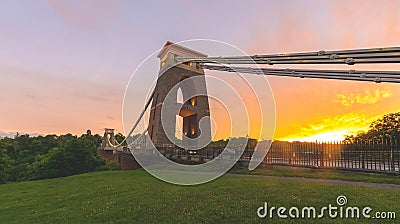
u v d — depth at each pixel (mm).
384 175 10227
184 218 6375
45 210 8320
